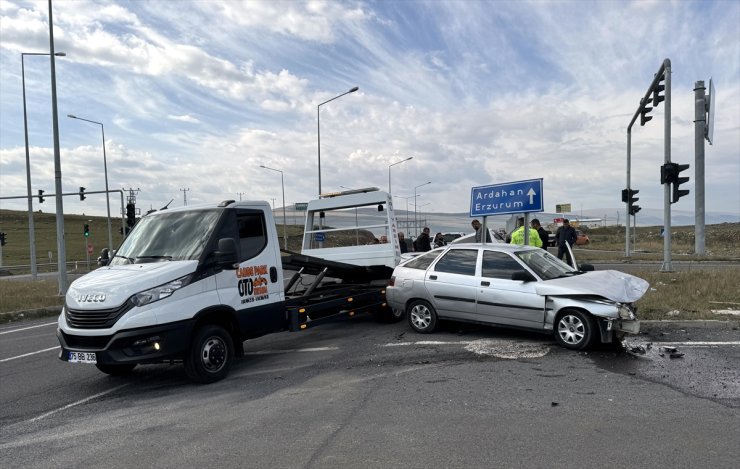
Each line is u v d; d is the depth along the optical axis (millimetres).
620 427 4395
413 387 5734
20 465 4102
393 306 9125
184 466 3939
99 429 4895
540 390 5473
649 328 8258
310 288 8672
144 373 7090
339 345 8180
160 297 5793
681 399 5059
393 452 4031
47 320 14219
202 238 6477
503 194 12102
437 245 19078
